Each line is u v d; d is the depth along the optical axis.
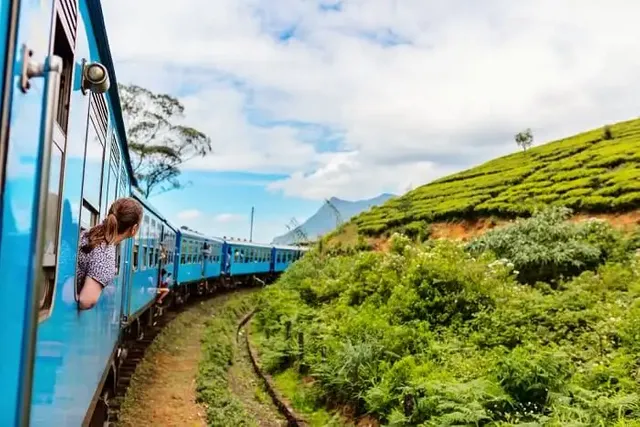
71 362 2.98
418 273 11.72
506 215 19.67
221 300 23.88
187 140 32.88
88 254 3.22
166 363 11.59
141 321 12.35
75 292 3.03
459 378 7.65
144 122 31.48
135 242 8.95
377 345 9.34
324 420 8.55
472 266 11.88
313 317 13.84
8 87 1.55
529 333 8.98
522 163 29.36
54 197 2.29
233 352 13.15
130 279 8.38
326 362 9.73
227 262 26.27
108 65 4.27
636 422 5.59
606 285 11.18
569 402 6.46
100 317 4.40
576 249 13.05
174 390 9.70
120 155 6.45
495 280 11.39
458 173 32.78
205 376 10.43
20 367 1.62
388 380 8.08
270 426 8.65
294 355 11.20
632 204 16.17
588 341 8.49
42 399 2.24
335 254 23.86
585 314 9.41
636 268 11.57
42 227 1.65
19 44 1.61
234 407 8.90
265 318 16.27
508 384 6.91
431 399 6.92
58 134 2.34
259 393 10.34
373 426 7.79
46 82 1.67
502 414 6.51
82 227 3.32
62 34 2.40
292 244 38.56
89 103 3.33
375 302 12.78
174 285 17.45
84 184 3.27
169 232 15.73
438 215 22.31
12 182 1.58
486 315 9.86
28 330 1.62
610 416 6.07
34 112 1.78
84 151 3.20
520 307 10.09
